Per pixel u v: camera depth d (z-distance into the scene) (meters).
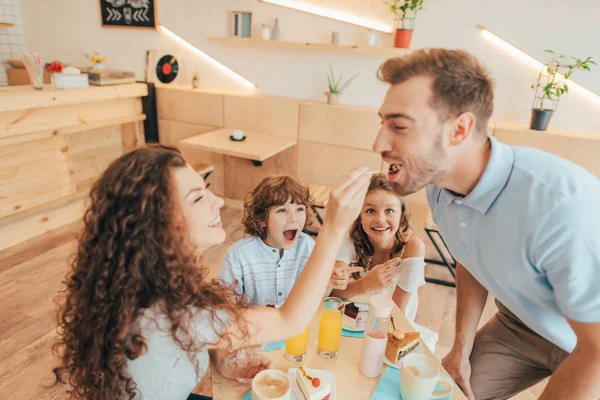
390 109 0.88
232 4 3.35
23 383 1.76
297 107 3.21
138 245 0.79
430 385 0.89
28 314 2.19
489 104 0.89
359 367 1.04
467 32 2.78
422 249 1.51
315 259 0.90
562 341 1.15
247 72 3.50
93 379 0.82
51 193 3.04
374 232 1.49
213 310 0.83
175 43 3.68
